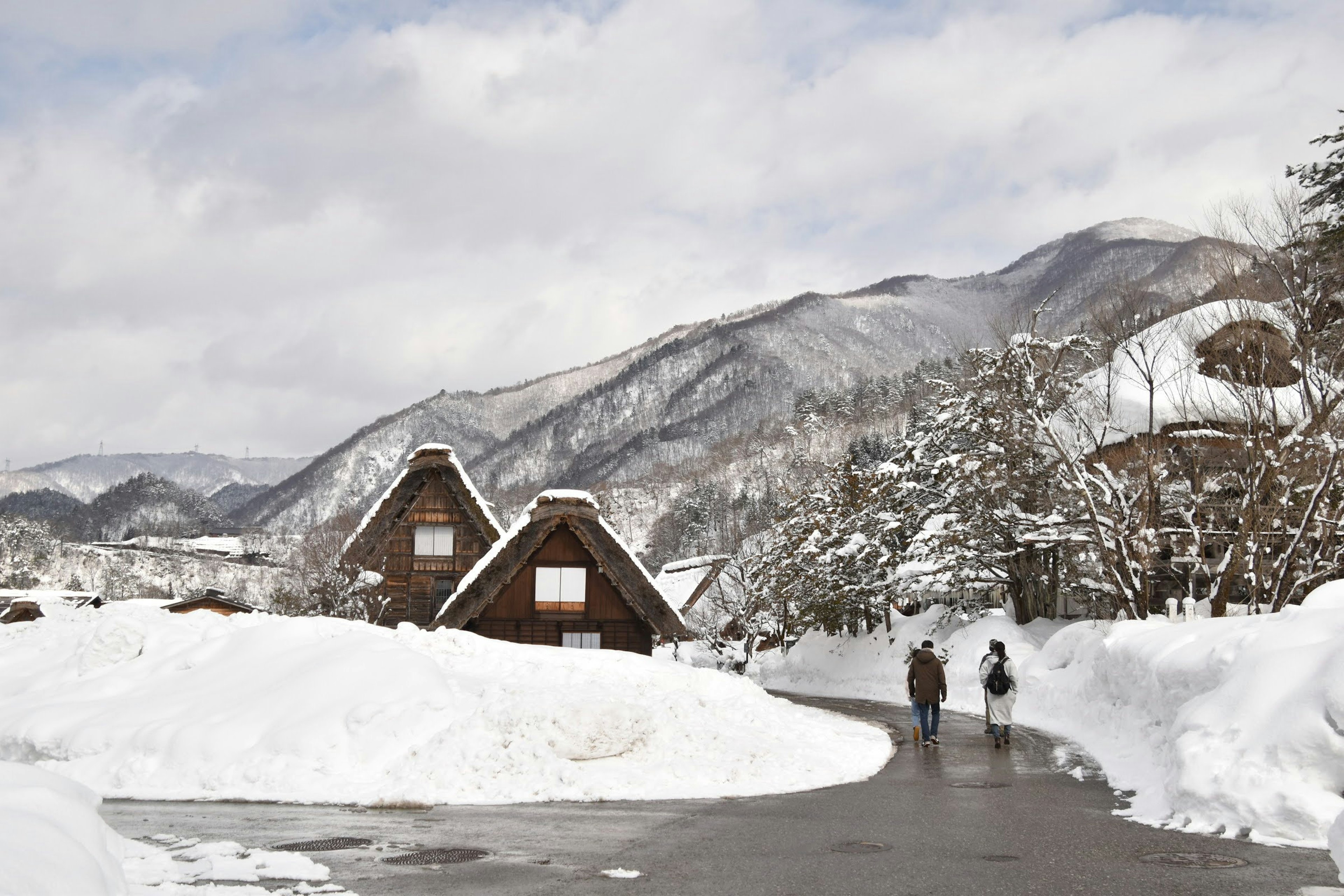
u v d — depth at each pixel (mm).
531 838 10039
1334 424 22984
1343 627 11164
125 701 16609
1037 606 35719
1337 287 22609
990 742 19328
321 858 9109
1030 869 8508
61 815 6590
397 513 41094
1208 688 12977
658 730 15281
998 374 29469
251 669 17344
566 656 21641
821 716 23500
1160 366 29297
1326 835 9148
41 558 140625
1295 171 27312
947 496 37094
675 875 8398
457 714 15211
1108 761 15672
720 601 56906
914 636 39375
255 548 195125
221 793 13250
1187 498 26891
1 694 18594
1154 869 8422
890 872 8438
